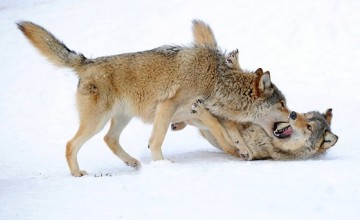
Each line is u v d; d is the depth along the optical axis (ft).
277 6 115.55
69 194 34.17
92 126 44.42
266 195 29.63
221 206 28.17
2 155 56.80
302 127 43.70
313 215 25.63
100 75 44.73
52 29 118.73
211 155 48.34
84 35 114.11
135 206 29.45
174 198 30.50
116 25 117.39
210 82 45.85
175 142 56.49
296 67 89.45
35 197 34.06
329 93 75.72
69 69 46.19
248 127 46.70
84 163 50.08
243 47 100.01
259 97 45.98
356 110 65.31
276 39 101.45
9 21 125.29
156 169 39.78
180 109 45.80
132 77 45.37
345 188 30.14
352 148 47.88
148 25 115.55
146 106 46.01
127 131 63.82
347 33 99.66
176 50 46.14
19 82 94.38
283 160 44.68
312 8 111.24
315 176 33.63
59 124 72.02
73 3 135.44
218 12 117.50
